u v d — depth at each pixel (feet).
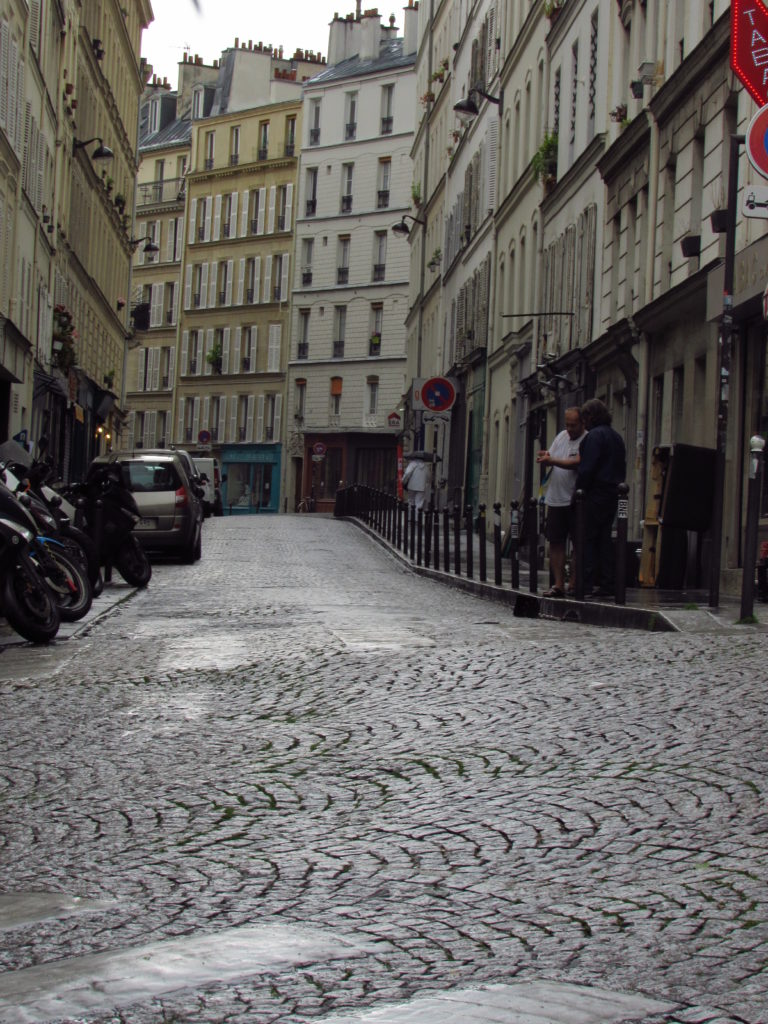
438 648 36.88
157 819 19.35
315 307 285.84
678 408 75.82
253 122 299.58
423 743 23.94
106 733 25.73
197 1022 11.43
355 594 65.00
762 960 13.15
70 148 147.95
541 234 118.01
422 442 201.77
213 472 212.23
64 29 136.15
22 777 22.17
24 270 116.47
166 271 319.88
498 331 143.84
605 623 47.83
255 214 298.76
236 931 14.19
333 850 17.52
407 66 272.51
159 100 337.52
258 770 22.30
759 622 42.37
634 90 83.51
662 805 19.12
